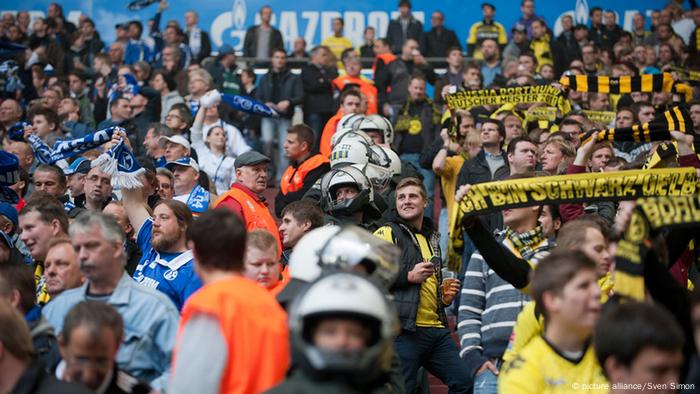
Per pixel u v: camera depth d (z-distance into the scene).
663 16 68.44
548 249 20.83
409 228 25.08
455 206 18.27
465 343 21.34
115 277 18.27
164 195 30.69
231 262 15.87
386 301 12.70
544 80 49.00
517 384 15.40
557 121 40.50
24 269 19.45
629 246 14.90
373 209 26.52
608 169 29.36
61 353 16.47
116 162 25.80
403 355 24.41
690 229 18.06
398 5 72.50
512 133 38.69
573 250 15.64
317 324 12.34
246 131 57.47
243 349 15.02
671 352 13.22
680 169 18.12
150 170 29.91
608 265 18.84
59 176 30.86
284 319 15.62
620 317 13.41
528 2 70.38
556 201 18.09
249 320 15.16
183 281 23.12
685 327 15.34
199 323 15.15
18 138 38.50
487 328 21.16
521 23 70.50
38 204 24.06
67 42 71.56
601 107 49.22
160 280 23.23
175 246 23.44
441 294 25.27
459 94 40.91
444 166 36.75
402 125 49.03
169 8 74.19
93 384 15.79
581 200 18.08
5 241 24.19
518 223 21.11
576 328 15.27
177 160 32.19
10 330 15.09
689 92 38.62
